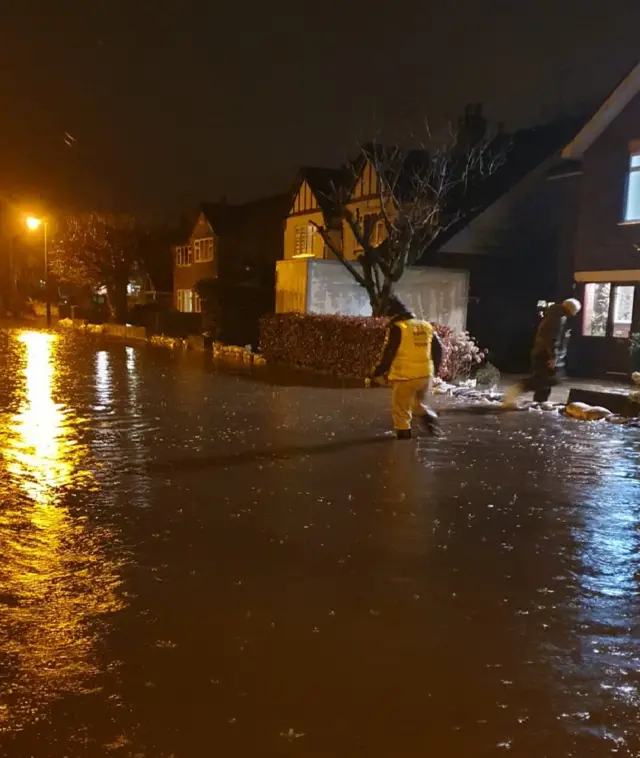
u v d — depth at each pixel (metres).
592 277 19.72
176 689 3.74
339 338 18.02
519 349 25.23
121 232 43.16
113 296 44.16
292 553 5.70
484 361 22.89
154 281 50.66
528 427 11.16
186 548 5.77
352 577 5.24
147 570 5.31
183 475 8.05
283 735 3.37
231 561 5.51
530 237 25.88
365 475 8.11
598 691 3.81
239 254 42.38
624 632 4.48
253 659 4.05
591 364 19.83
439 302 21.16
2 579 5.10
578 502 7.19
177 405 13.10
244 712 3.54
